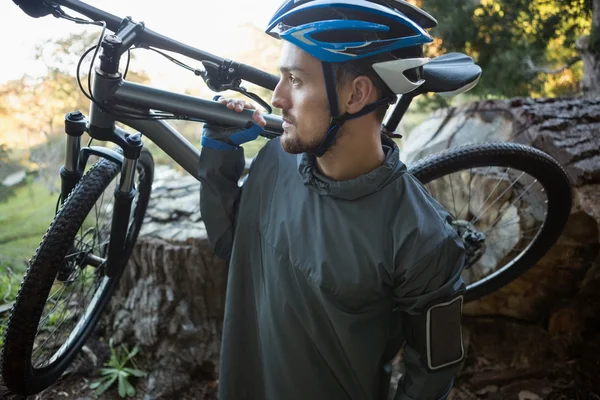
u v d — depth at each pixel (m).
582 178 2.02
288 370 1.17
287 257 1.13
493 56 4.08
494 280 2.04
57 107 3.33
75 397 1.88
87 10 1.21
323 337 1.14
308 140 0.99
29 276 1.32
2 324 2.01
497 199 2.06
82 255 1.65
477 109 2.38
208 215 1.22
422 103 4.41
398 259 1.05
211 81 1.29
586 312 2.19
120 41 1.09
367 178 1.04
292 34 0.92
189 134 4.05
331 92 0.95
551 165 1.75
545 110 2.25
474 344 2.19
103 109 1.14
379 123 1.04
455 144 2.32
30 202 3.29
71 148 1.35
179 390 1.98
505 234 2.07
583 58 3.51
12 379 1.44
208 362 2.02
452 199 2.17
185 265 1.96
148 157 1.64
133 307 2.04
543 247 1.97
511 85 4.09
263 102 1.31
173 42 1.25
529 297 2.21
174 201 2.20
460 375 2.11
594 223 2.02
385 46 0.94
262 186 1.21
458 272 1.08
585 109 2.30
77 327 1.75
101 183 1.39
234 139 1.14
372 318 1.12
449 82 1.35
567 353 2.16
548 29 3.92
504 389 2.06
